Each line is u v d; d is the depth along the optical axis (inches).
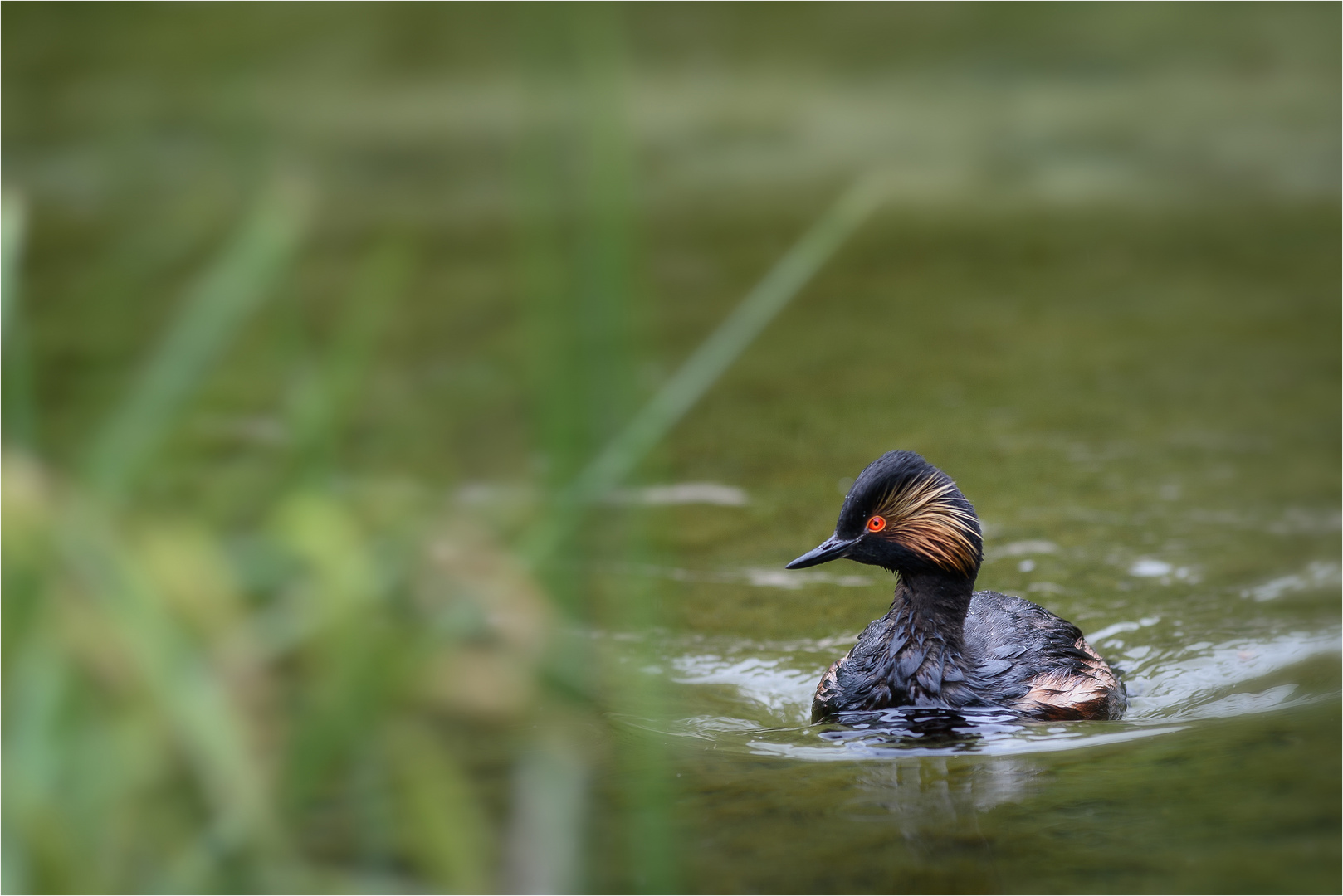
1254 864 296.7
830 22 1567.4
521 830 226.7
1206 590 529.0
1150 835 317.4
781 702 459.2
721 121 1379.2
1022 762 382.3
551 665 147.8
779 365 813.2
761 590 549.3
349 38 1455.5
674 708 441.4
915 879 299.6
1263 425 692.1
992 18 1523.1
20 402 149.8
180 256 564.1
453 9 1530.5
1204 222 1073.5
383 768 166.4
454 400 600.7
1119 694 451.8
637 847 301.1
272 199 160.7
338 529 142.5
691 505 627.8
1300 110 1296.8
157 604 139.9
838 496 630.5
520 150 133.3
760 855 314.3
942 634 452.1
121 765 139.7
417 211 1126.4
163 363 149.1
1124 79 1400.1
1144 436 686.5
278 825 160.9
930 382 772.0
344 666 138.4
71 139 1242.6
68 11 1454.2
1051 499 617.0
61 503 140.8
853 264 1018.7
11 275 151.5
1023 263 999.0
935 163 1258.6
